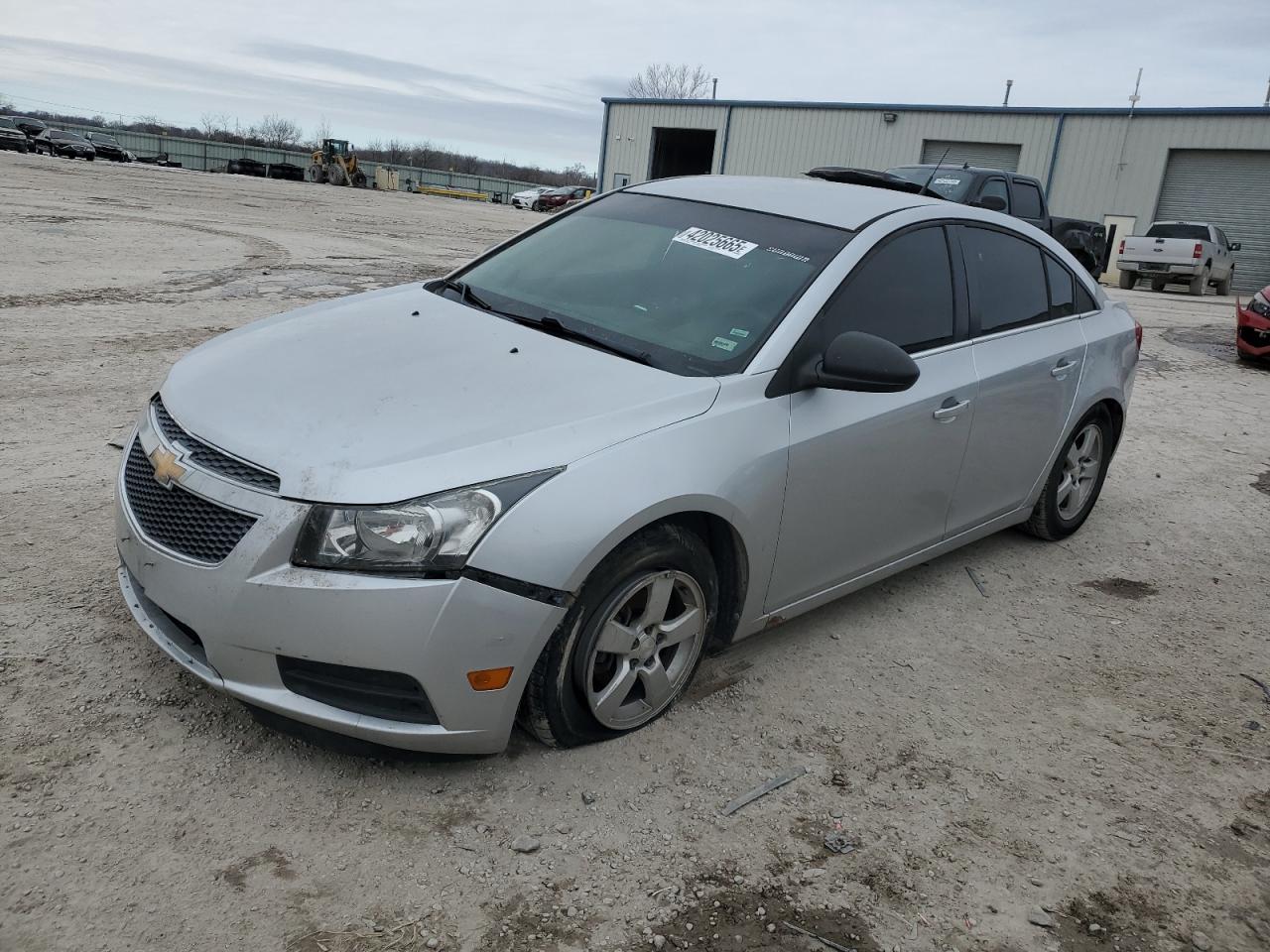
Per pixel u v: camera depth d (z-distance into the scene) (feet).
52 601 11.28
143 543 8.88
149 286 34.27
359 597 7.94
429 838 8.28
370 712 8.34
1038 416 14.37
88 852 7.66
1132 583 15.55
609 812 8.84
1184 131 94.17
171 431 9.33
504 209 159.63
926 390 12.04
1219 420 27.68
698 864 8.34
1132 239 78.23
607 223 13.35
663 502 8.93
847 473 11.10
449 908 7.57
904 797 9.53
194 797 8.41
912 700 11.35
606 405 9.26
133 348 24.73
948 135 106.73
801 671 11.72
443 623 8.04
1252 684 12.55
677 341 10.73
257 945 7.04
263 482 8.32
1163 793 10.03
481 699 8.40
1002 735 10.83
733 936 7.61
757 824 8.91
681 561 9.54
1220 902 8.55
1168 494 20.43
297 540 8.05
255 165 187.32
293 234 57.47
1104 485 20.67
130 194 77.36
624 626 9.44
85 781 8.43
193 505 8.63
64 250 40.93
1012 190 46.42
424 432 8.60
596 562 8.58
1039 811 9.54
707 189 13.65
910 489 12.26
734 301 11.13
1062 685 12.09
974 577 15.11
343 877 7.76
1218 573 16.26
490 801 8.79
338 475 8.11
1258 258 93.09
